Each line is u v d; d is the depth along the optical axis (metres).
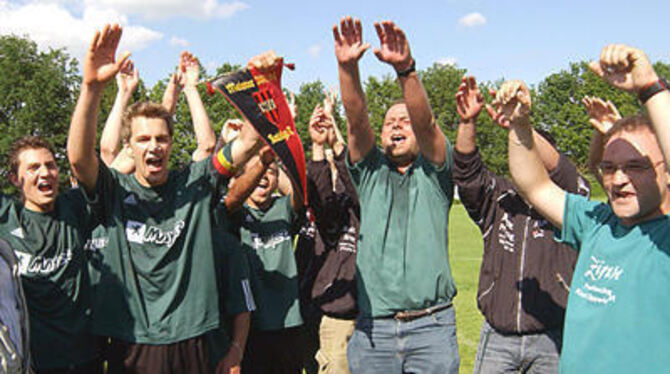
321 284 4.61
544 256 3.61
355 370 3.55
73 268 3.41
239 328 3.54
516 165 2.75
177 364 3.01
